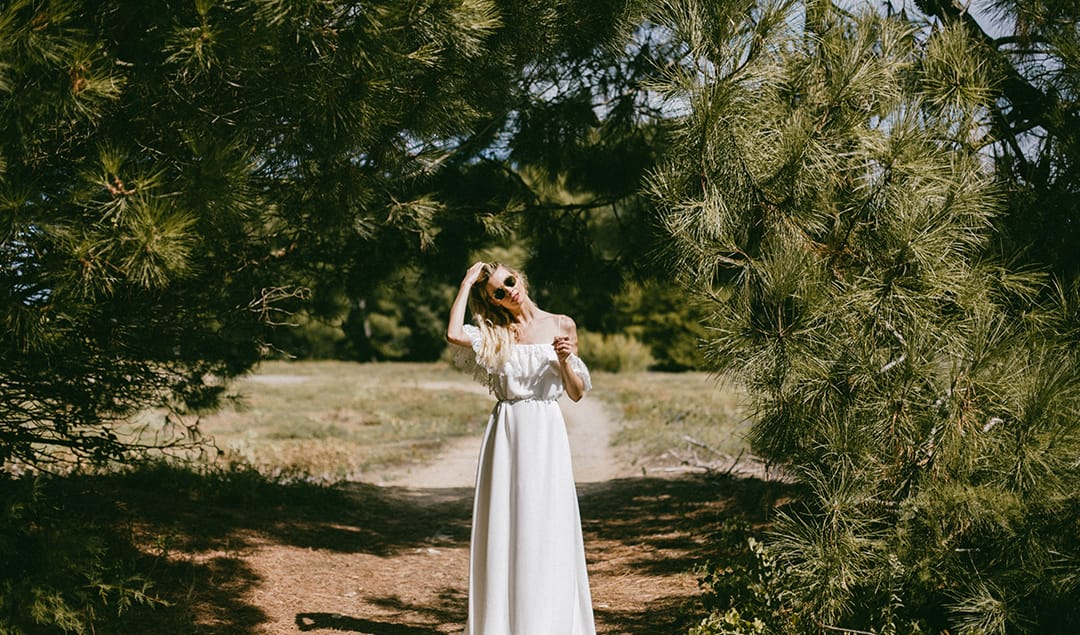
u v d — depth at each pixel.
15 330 3.20
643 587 5.56
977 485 3.47
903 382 3.56
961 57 4.01
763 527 6.32
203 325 5.83
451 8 3.50
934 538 3.51
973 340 3.54
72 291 3.20
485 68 4.68
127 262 2.96
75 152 3.54
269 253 5.85
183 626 4.44
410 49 3.86
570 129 6.96
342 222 5.01
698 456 11.34
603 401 22.94
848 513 3.54
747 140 3.79
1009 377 3.44
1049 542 3.29
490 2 3.99
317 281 6.85
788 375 3.68
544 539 3.75
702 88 3.78
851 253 3.93
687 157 3.88
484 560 3.86
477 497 3.94
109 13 3.26
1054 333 3.72
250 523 6.97
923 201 3.71
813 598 3.56
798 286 3.63
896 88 3.97
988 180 4.02
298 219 5.12
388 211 5.46
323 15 3.31
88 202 3.18
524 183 7.46
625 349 35.94
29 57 2.78
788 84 3.99
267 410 19.64
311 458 11.62
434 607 5.33
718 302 3.86
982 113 4.12
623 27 5.41
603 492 9.84
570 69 6.39
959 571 3.44
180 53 3.15
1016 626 3.25
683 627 4.57
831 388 3.69
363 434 16.03
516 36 4.71
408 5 3.39
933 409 3.60
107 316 4.79
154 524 6.08
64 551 3.87
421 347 51.19
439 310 51.56
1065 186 4.23
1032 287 4.03
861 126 3.87
